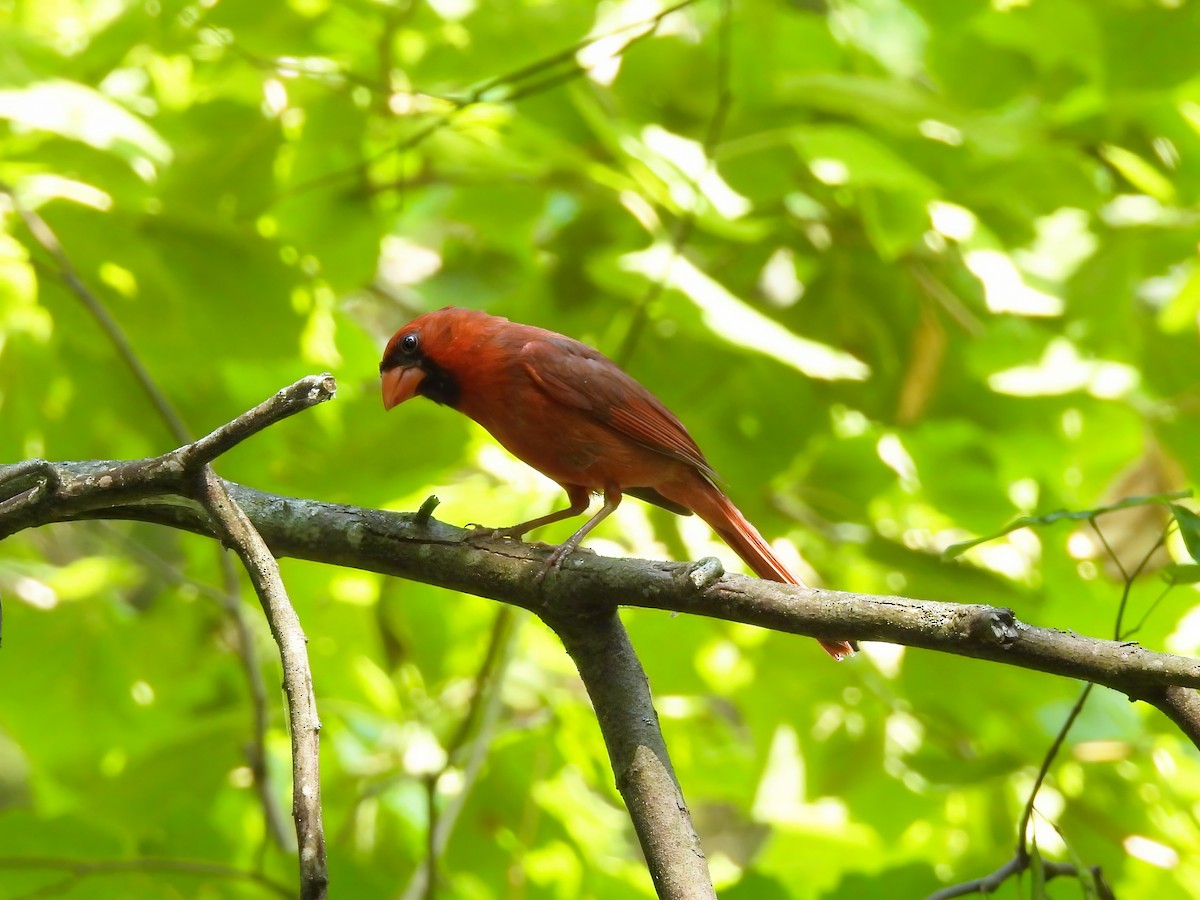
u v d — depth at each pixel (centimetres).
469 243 1226
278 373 1062
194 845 903
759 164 999
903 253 1091
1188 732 420
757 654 1098
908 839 1131
